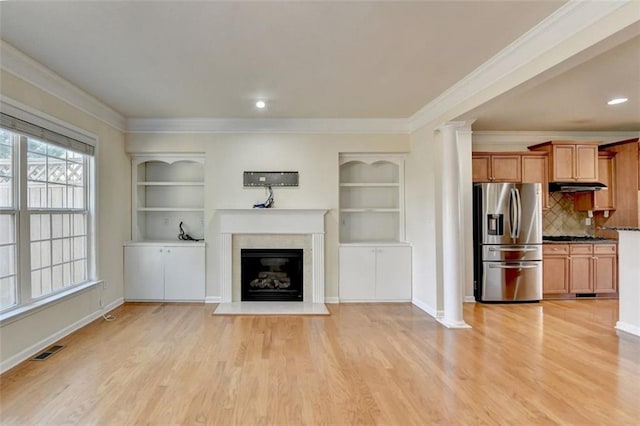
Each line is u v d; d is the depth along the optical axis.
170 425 2.18
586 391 2.61
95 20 2.43
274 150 5.17
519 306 5.02
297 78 3.52
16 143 3.13
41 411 2.32
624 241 3.96
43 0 2.19
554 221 6.00
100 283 4.36
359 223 5.78
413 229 5.17
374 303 5.19
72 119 3.81
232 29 2.56
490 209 5.19
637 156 5.41
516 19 2.45
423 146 4.77
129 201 5.23
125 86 3.72
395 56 3.03
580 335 3.81
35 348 3.25
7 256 3.08
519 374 2.88
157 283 5.11
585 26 2.27
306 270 5.14
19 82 3.04
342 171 5.76
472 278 5.27
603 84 3.69
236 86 3.73
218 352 3.32
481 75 3.35
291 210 5.02
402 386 2.68
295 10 2.32
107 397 2.50
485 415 2.30
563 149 5.49
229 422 2.21
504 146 5.88
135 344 3.51
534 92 3.93
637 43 2.75
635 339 3.69
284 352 3.33
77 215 4.07
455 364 3.08
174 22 2.46
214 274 5.15
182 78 3.50
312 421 2.23
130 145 5.06
